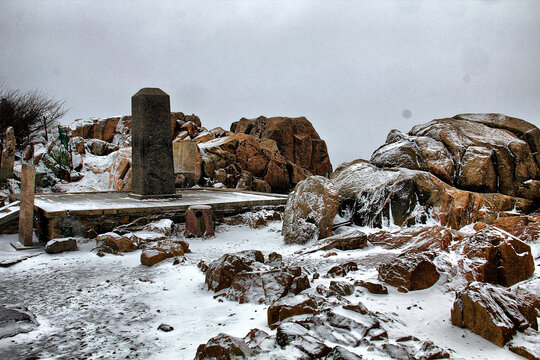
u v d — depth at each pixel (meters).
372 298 5.25
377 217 9.91
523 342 4.08
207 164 19.50
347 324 4.23
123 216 10.36
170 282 6.51
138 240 9.21
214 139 23.42
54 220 9.66
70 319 5.00
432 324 4.58
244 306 5.28
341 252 8.48
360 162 11.98
